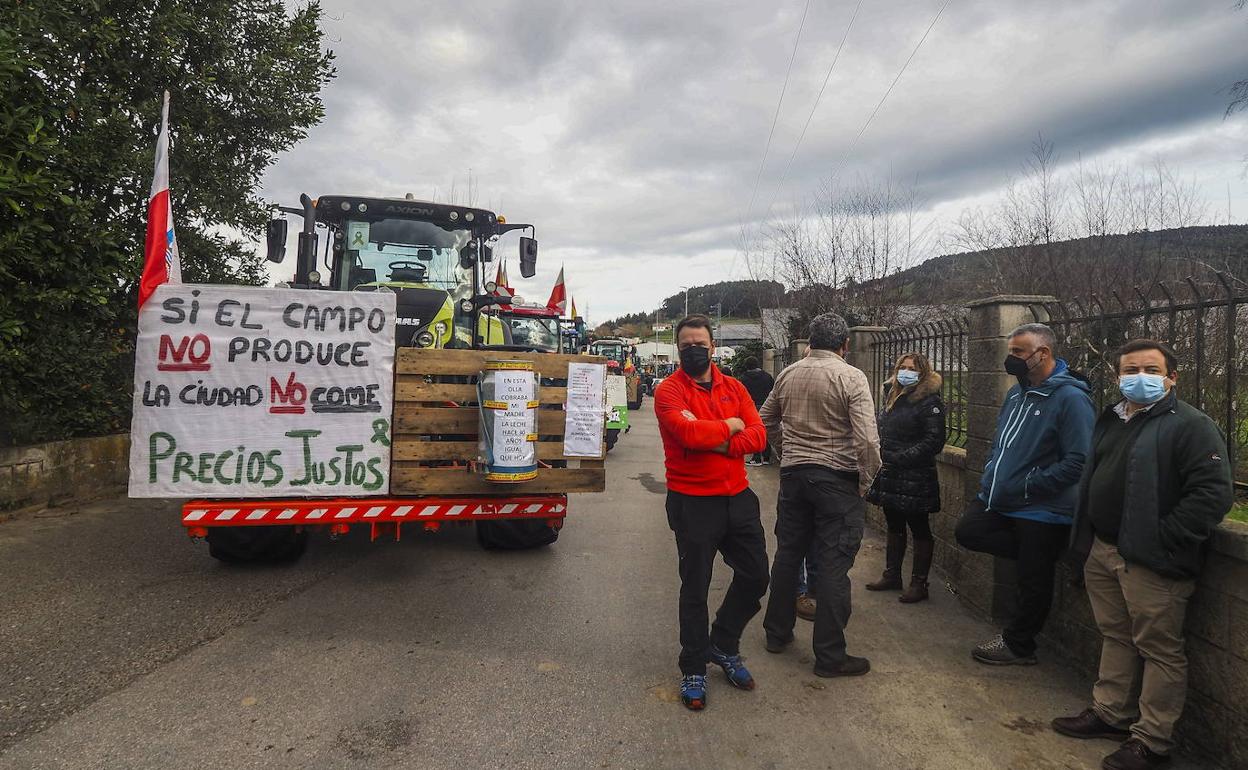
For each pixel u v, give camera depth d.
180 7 8.07
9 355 6.36
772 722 3.23
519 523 5.70
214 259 9.42
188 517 4.51
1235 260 8.16
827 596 3.71
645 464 11.89
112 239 7.14
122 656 3.76
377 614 4.46
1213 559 2.90
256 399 4.54
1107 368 4.18
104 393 7.85
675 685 3.57
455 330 6.70
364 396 4.66
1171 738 2.86
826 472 3.81
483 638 4.11
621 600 4.80
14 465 6.78
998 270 13.91
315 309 4.61
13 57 5.85
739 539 3.49
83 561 5.45
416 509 4.80
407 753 2.90
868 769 2.87
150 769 2.74
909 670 3.81
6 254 6.18
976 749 3.03
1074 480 3.54
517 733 3.07
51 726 3.04
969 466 4.89
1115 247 12.15
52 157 6.59
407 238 7.22
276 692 3.39
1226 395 3.44
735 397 3.57
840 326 4.01
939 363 6.08
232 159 9.31
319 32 9.81
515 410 4.58
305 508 4.64
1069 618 3.90
